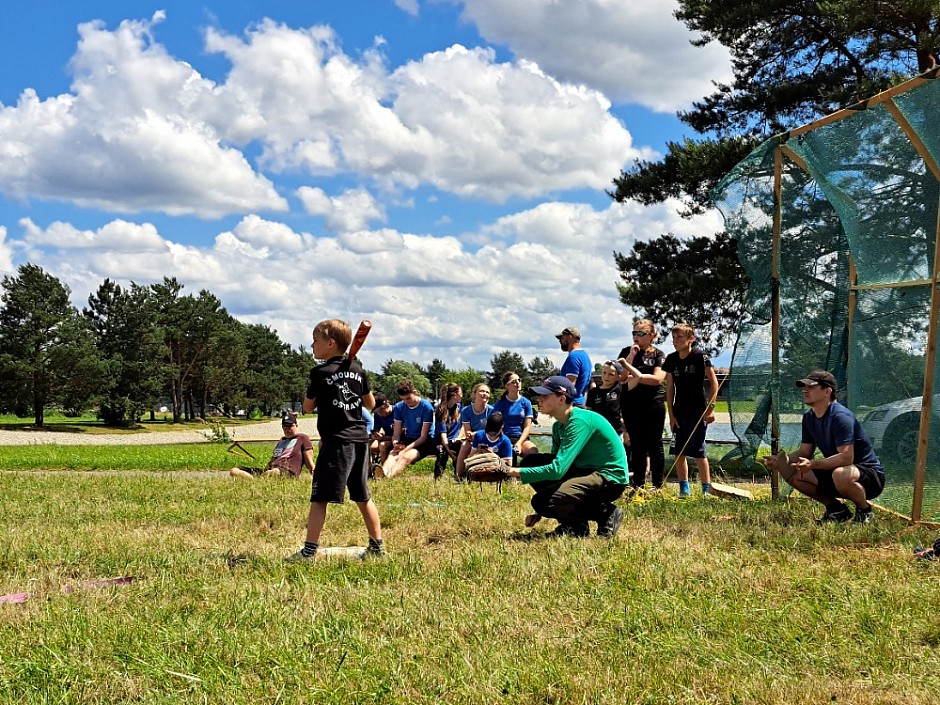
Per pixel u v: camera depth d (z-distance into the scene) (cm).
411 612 490
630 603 502
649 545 656
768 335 1037
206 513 934
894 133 853
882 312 879
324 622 468
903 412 857
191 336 9219
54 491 1180
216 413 11275
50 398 7225
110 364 7588
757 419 1035
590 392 1171
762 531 743
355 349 689
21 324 6956
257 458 2231
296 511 929
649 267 2542
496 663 407
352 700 367
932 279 821
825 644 434
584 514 740
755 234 1050
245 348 10038
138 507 984
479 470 732
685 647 427
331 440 674
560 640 440
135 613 493
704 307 2434
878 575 576
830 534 726
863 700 363
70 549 699
